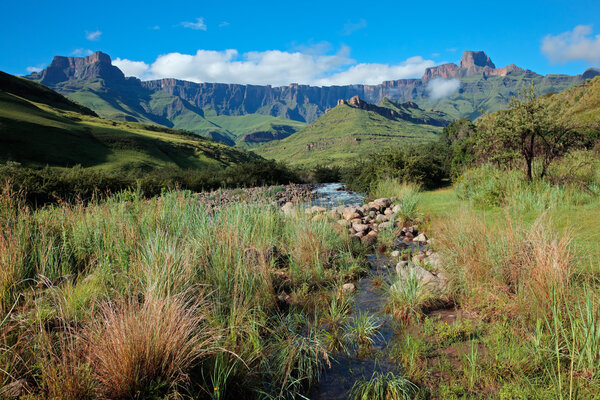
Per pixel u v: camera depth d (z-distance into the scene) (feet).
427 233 27.20
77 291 12.50
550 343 9.63
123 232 17.95
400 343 11.63
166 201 24.00
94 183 54.49
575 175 30.86
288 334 12.47
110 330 8.70
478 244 16.22
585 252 14.53
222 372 9.42
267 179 98.68
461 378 9.39
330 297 16.17
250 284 14.61
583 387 8.07
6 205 18.57
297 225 24.13
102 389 8.13
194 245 17.26
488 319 12.37
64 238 17.19
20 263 14.25
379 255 23.27
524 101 31.71
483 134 38.50
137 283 12.80
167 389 8.62
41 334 8.86
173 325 9.40
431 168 56.90
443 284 15.16
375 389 9.20
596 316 9.48
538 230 14.03
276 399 9.30
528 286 11.89
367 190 61.98
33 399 7.52
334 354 11.41
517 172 33.30
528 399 8.11
